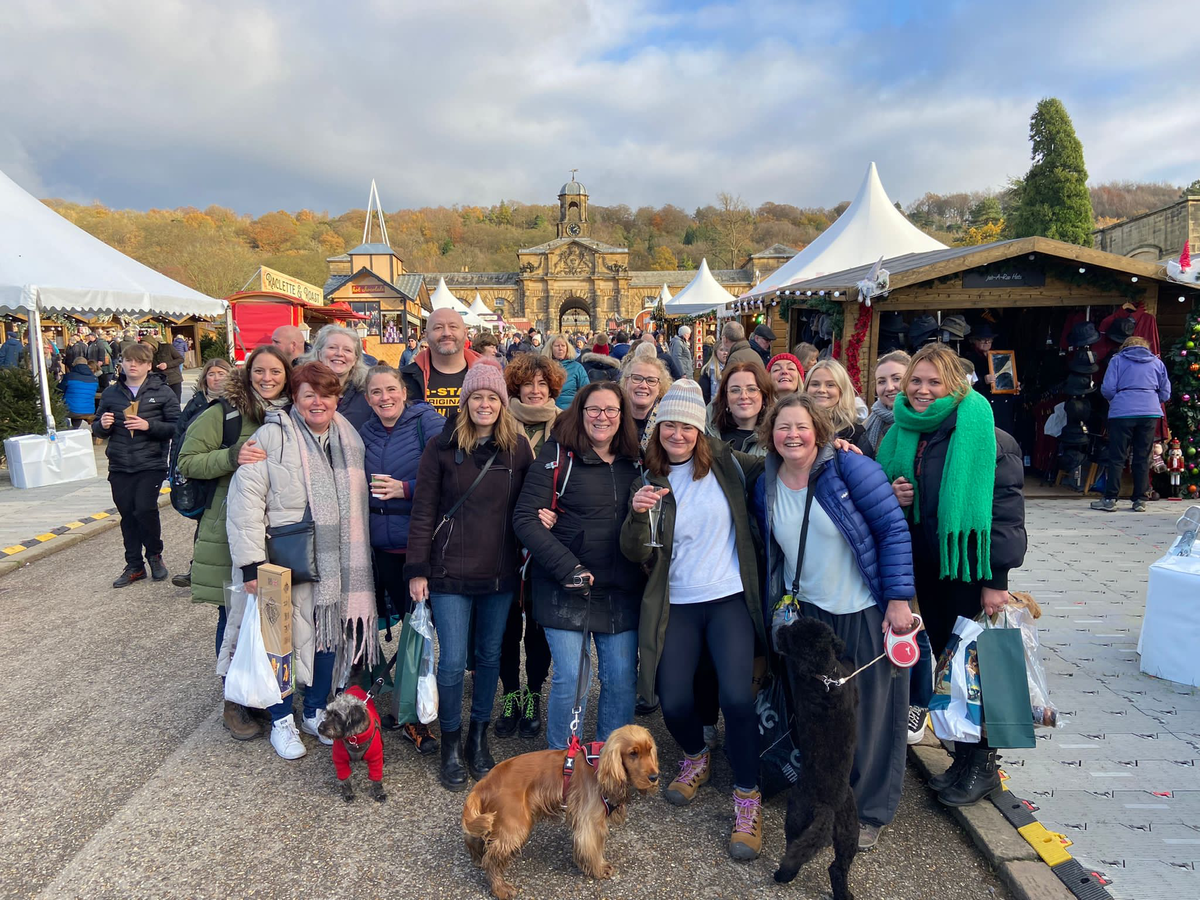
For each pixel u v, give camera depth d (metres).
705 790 3.29
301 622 3.51
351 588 3.57
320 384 3.47
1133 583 5.64
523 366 4.25
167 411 6.08
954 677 2.97
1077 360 8.20
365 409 4.15
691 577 3.03
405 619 3.42
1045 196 34.06
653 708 4.02
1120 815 2.95
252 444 3.46
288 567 3.43
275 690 3.39
